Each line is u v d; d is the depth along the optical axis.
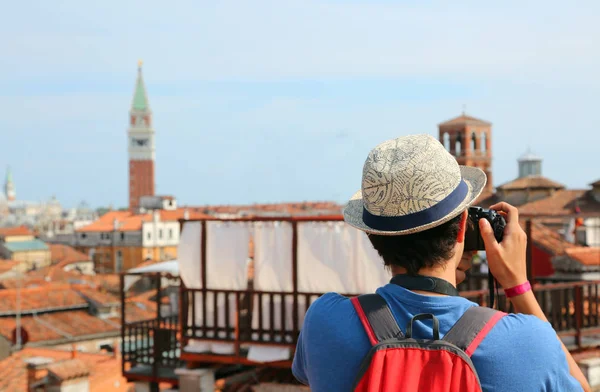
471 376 2.13
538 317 2.48
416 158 2.41
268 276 11.11
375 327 2.35
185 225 11.79
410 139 2.51
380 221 2.46
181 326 11.81
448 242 2.43
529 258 10.05
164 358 12.98
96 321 45.22
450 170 2.44
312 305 2.61
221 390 13.20
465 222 2.48
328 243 10.62
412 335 2.30
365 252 10.36
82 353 27.92
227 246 11.47
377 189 2.43
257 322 11.26
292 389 11.27
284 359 10.92
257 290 11.18
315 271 10.69
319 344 2.44
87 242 138.25
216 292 11.48
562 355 2.23
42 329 42.59
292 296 10.96
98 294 48.16
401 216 2.40
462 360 2.16
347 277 10.48
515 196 75.12
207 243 11.62
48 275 69.75
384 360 2.23
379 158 2.47
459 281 2.77
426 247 2.41
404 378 2.17
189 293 11.81
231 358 11.34
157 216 133.38
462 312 2.30
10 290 45.69
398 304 2.38
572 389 2.21
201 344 11.66
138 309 47.88
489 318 2.26
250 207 176.75
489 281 2.73
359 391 2.28
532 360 2.18
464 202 2.43
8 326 42.16
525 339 2.20
